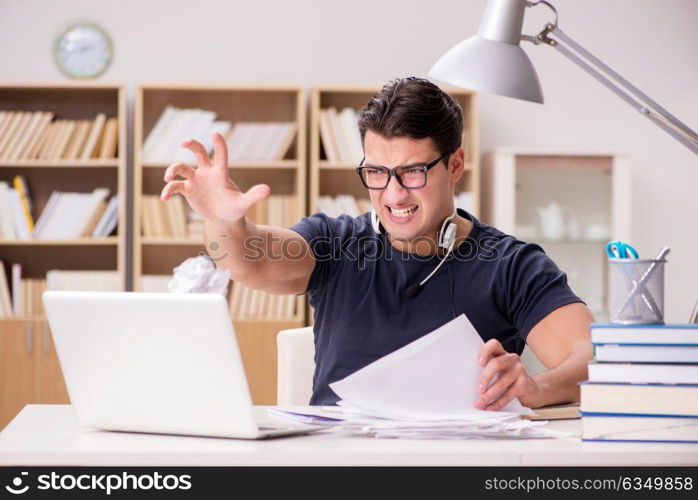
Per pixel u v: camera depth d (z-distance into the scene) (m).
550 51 4.96
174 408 1.25
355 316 1.85
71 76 4.73
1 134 4.50
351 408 1.32
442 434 1.24
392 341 1.82
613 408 1.22
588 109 4.98
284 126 4.61
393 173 1.70
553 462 1.12
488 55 1.89
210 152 4.57
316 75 4.86
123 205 4.46
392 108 1.68
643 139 5.00
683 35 5.00
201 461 1.12
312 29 4.86
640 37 4.99
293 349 2.00
